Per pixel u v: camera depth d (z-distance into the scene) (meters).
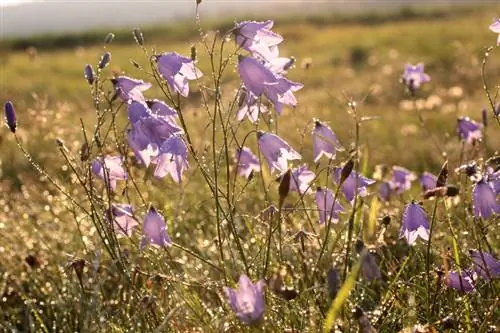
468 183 3.68
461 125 4.00
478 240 2.67
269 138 2.54
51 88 12.73
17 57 24.27
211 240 3.76
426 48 18.70
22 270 3.86
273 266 3.11
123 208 2.87
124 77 2.65
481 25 22.89
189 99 8.51
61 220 4.33
